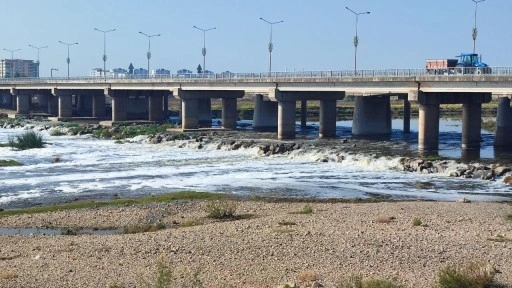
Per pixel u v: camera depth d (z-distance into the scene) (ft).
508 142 328.70
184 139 370.53
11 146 344.28
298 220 153.79
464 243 126.11
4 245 133.59
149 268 114.21
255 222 152.15
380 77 333.21
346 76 354.33
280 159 296.10
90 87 564.30
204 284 104.47
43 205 187.01
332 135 398.01
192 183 227.40
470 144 320.29
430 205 175.73
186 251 124.98
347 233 136.15
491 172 233.14
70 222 160.25
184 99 453.99
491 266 106.32
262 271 110.93
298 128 480.64
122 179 237.45
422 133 312.09
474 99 321.11
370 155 282.97
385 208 170.71
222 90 440.04
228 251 124.26
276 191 209.56
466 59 385.09
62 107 591.37
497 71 278.26
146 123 514.68
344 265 113.09
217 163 284.00
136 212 171.01
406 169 254.88
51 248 129.80
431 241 128.06
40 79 636.89
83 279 108.47
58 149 342.44
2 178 240.32
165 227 153.69
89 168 268.62
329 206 176.86
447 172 244.01
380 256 118.01
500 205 175.63
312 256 119.24
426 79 307.17
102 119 581.53
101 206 180.14
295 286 100.17
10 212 173.88
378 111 408.26
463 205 175.52
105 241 134.82
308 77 373.81
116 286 103.30
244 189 214.07
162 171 258.78
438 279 102.89
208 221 159.94
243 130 456.45
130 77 549.54
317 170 259.39
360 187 217.56
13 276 110.32
